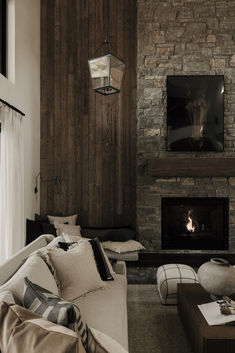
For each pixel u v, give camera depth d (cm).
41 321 110
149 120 471
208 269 233
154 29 471
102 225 506
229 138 468
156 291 369
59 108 510
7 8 394
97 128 508
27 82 443
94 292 236
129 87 507
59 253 227
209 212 480
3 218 341
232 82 468
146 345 243
